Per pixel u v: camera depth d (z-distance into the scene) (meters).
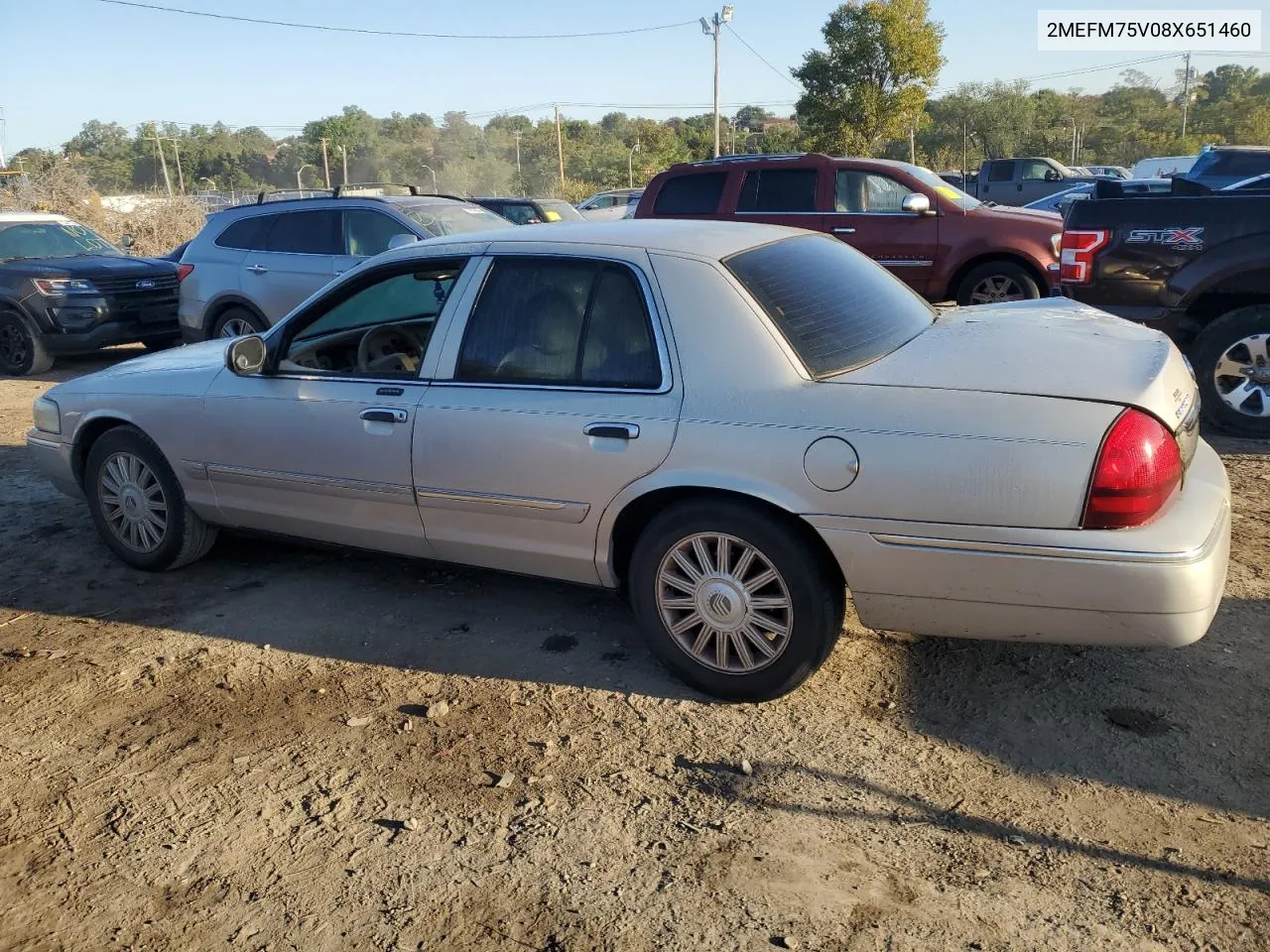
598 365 3.80
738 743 3.51
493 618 4.55
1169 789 3.15
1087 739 3.43
